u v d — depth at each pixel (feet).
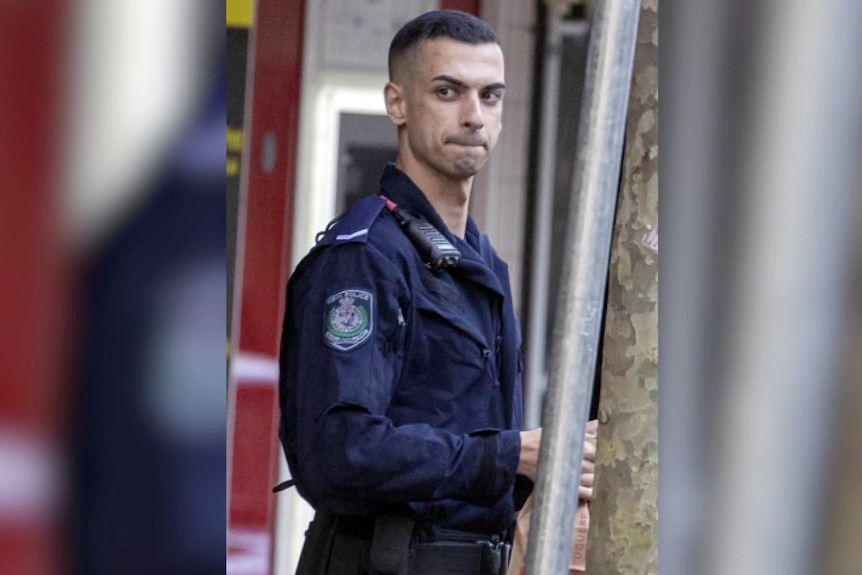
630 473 22.94
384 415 26.13
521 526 26.37
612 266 23.25
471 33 28.76
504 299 27.91
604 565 23.07
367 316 26.02
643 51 22.81
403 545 26.73
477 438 26.32
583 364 19.02
